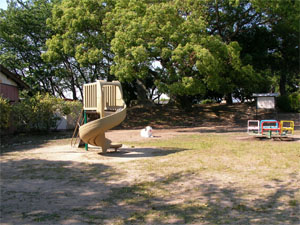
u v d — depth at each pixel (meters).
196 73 21.41
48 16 27.72
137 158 9.38
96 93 10.52
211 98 37.22
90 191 5.73
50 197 5.36
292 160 8.26
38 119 18.78
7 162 9.16
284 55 30.33
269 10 23.44
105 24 22.56
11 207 4.79
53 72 28.38
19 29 27.31
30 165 8.58
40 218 4.25
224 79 22.70
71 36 23.64
